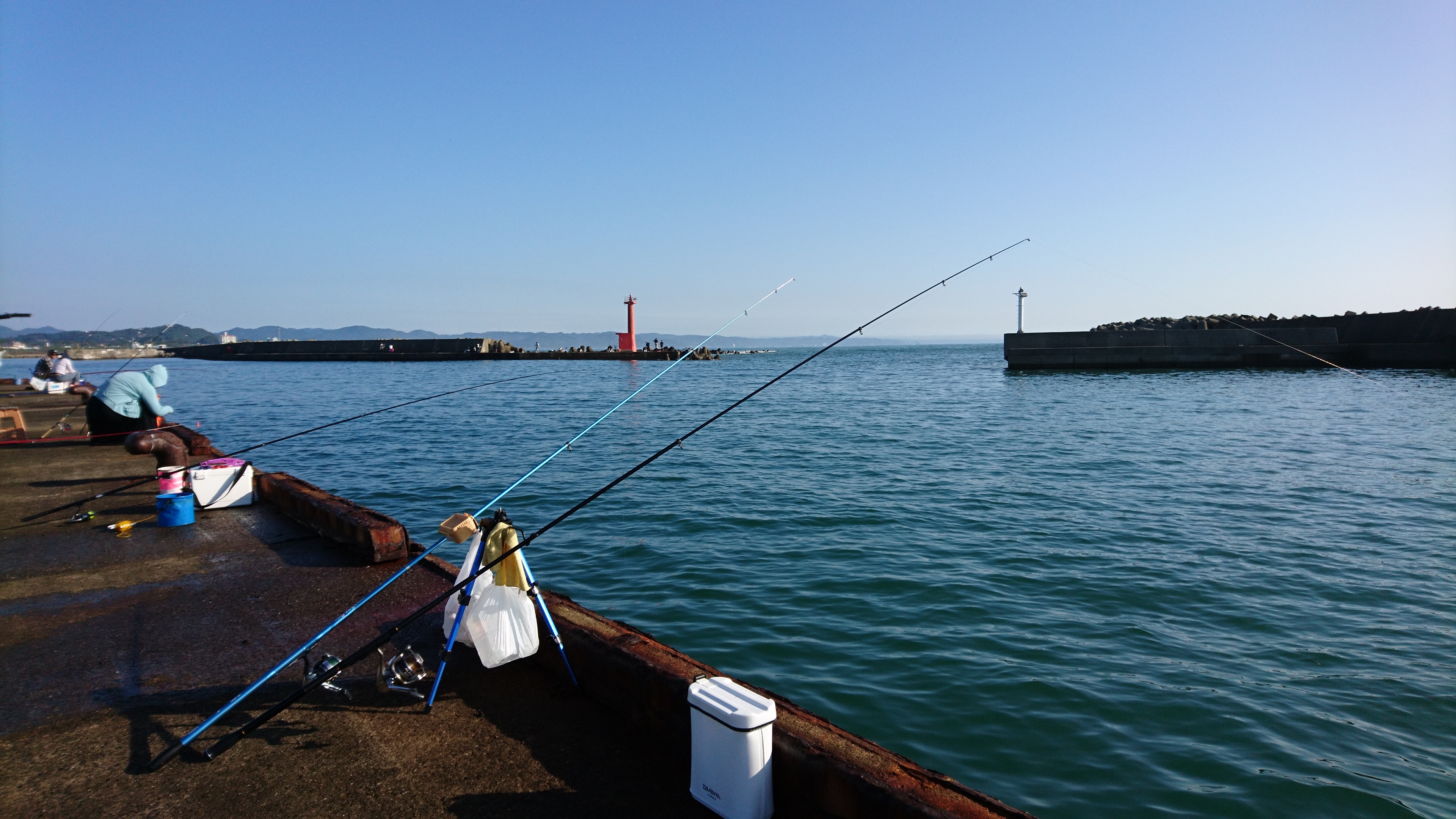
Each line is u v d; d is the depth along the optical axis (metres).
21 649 4.63
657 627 6.95
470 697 3.99
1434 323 41.06
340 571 6.03
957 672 6.01
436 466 16.22
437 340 88.19
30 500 8.84
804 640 6.63
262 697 4.01
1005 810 2.59
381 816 3.02
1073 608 7.39
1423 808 4.35
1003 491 13.04
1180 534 10.09
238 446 19.55
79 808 3.06
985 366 73.44
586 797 3.15
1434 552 9.18
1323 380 37.16
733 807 2.95
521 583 3.95
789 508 11.75
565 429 23.17
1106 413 25.95
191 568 6.18
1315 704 5.51
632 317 90.00
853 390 40.53
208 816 3.01
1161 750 4.93
